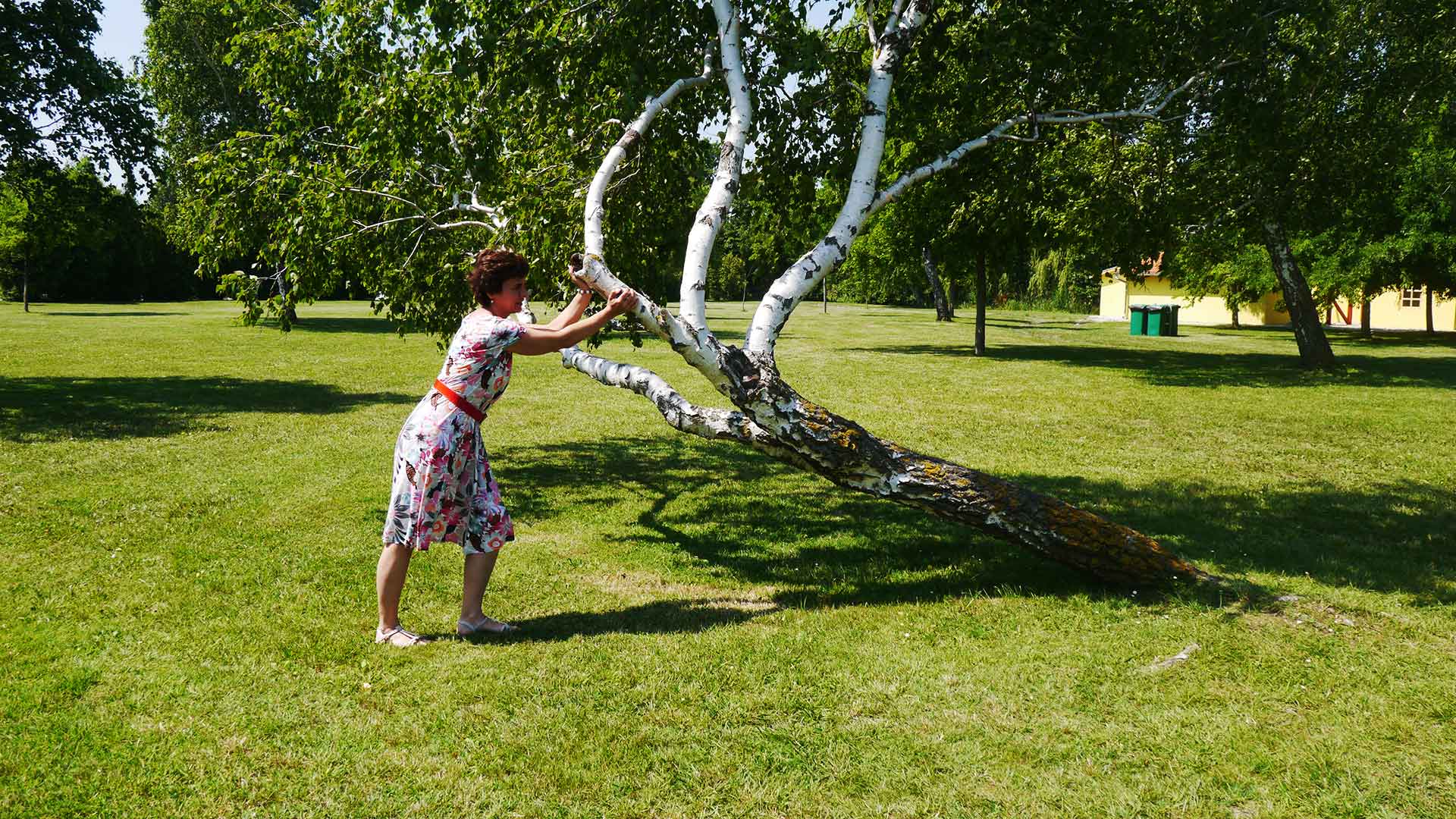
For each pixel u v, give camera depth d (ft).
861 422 39.40
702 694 11.93
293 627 14.25
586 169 20.90
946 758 10.35
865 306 216.74
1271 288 90.02
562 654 13.23
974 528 16.01
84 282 181.98
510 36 18.76
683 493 25.32
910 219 73.61
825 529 21.38
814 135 20.07
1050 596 15.97
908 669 12.78
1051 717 11.41
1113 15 19.31
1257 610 15.01
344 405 43.04
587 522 22.03
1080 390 52.29
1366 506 23.86
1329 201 49.78
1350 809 9.32
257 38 21.42
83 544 18.90
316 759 10.13
